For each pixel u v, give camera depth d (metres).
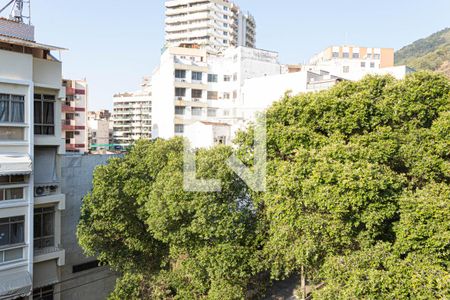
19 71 13.57
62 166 16.48
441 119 11.05
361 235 9.48
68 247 16.67
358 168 9.44
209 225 11.88
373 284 8.11
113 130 82.06
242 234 12.27
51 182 15.43
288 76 33.34
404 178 10.06
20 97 13.73
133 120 79.94
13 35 15.65
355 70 55.03
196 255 12.68
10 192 13.71
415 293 7.87
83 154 17.48
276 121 13.20
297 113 13.05
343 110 12.30
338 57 70.69
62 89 15.26
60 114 15.52
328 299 8.86
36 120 14.79
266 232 12.63
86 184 17.38
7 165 13.05
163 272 14.11
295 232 10.77
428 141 10.98
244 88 37.12
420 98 11.74
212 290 12.05
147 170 14.63
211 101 44.47
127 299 13.59
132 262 15.09
